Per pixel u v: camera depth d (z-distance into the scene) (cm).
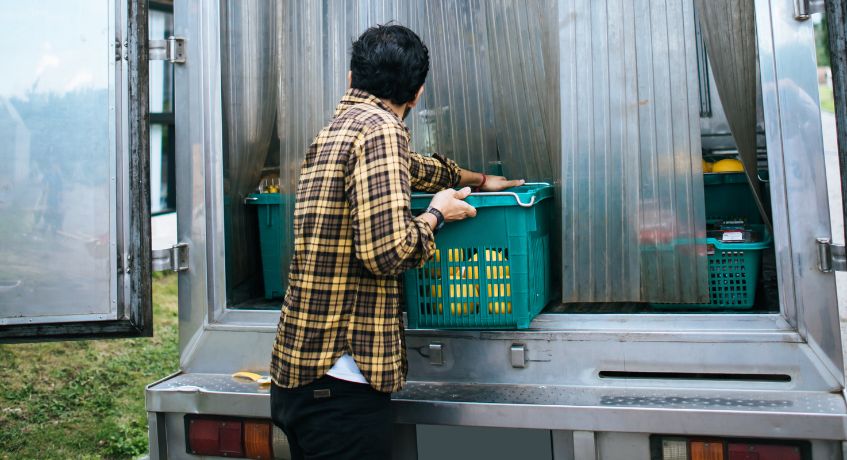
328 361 145
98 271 186
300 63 196
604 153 172
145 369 385
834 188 473
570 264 175
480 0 193
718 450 147
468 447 191
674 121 167
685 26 166
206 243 190
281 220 203
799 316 156
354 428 146
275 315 187
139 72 185
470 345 175
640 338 165
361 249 140
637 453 152
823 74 841
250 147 203
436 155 179
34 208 187
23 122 186
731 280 172
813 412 143
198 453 176
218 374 189
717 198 214
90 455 295
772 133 156
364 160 141
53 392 351
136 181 185
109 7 184
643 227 171
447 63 194
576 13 172
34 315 187
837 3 147
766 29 155
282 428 155
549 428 156
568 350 169
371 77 153
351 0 191
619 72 170
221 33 192
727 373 161
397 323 153
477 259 166
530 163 196
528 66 191
